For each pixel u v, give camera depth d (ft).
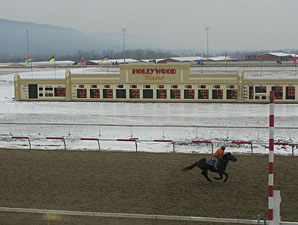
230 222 35.47
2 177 55.06
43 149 74.90
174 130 93.35
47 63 447.83
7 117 116.88
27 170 58.80
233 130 92.68
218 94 149.48
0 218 38.96
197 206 42.88
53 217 39.17
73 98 157.99
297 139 81.97
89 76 156.25
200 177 54.85
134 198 45.80
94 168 59.93
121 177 54.90
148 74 152.87
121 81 154.71
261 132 89.97
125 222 37.78
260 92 146.92
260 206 42.73
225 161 50.34
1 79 220.64
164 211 41.29
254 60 440.45
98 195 46.98
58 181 53.06
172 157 67.15
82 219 38.60
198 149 74.33
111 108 135.64
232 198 45.60
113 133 90.68
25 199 45.47
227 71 255.09
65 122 107.55
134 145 78.54
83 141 82.58
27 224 37.45
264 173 56.24
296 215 40.14
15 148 75.72
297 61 378.12
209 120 108.37
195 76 150.20
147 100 153.99
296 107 134.10
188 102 150.82
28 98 159.63
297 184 50.78
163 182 52.42
